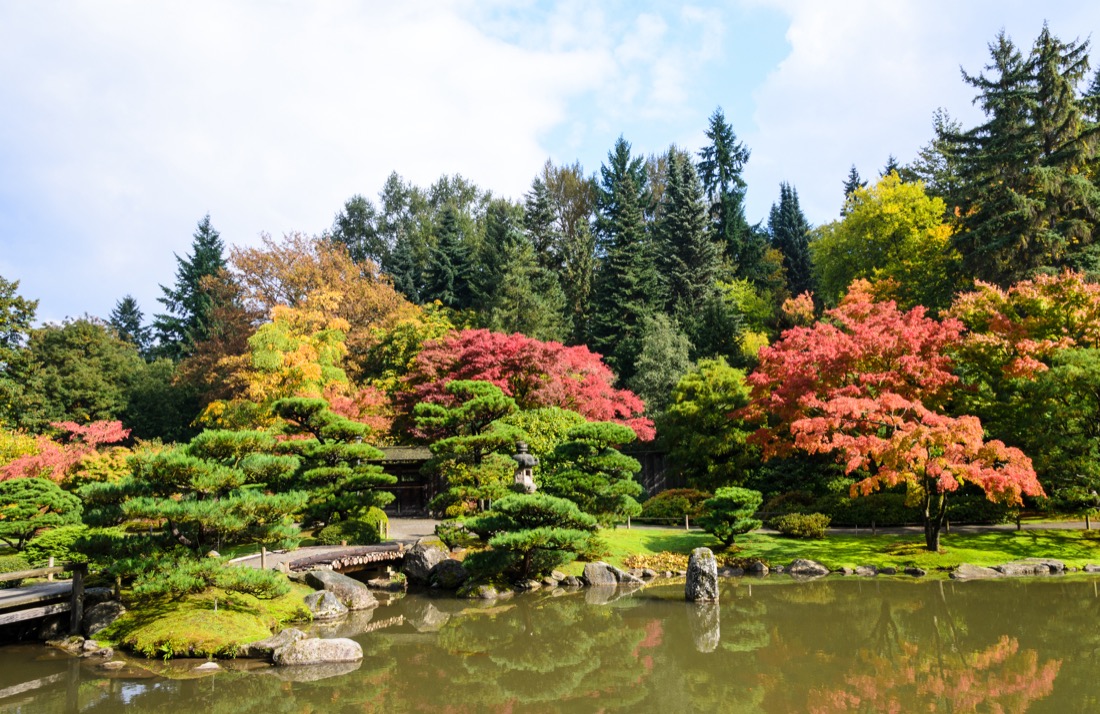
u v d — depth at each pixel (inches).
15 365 1493.6
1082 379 912.3
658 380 1630.2
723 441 1374.3
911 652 578.6
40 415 1600.6
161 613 624.1
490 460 964.6
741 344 1809.8
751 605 770.2
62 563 740.0
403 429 1443.2
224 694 496.4
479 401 964.6
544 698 488.7
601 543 1005.8
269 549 909.2
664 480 1585.9
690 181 2156.7
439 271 2191.2
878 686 492.4
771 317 1946.4
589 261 2153.1
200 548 628.1
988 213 1391.5
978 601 752.3
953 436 864.3
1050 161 1333.7
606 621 711.1
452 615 744.3
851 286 1624.0
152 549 610.9
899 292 1633.9
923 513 1118.4
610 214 2380.7
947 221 1776.6
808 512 1211.2
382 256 2450.8
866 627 664.4
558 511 805.9
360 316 1884.8
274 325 1412.4
